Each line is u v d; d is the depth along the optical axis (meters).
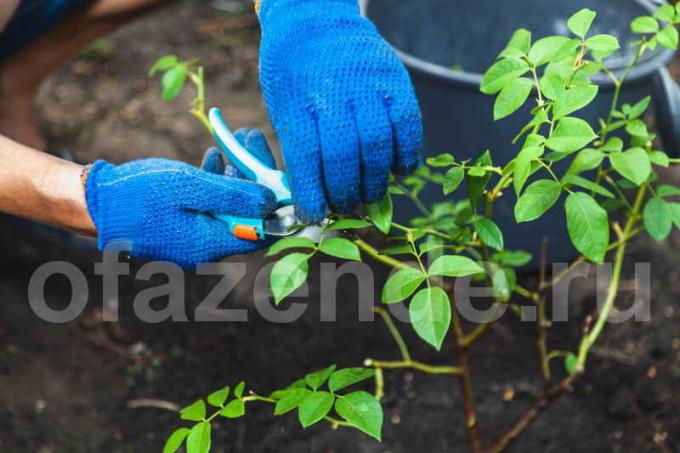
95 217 1.36
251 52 3.07
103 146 2.66
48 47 2.27
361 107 1.18
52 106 2.81
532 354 2.17
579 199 1.13
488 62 2.52
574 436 1.98
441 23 2.45
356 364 2.13
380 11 2.29
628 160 1.18
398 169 1.25
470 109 1.97
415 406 2.05
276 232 1.32
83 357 2.15
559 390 1.70
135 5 2.22
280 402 1.20
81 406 2.04
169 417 2.03
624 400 2.04
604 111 1.96
